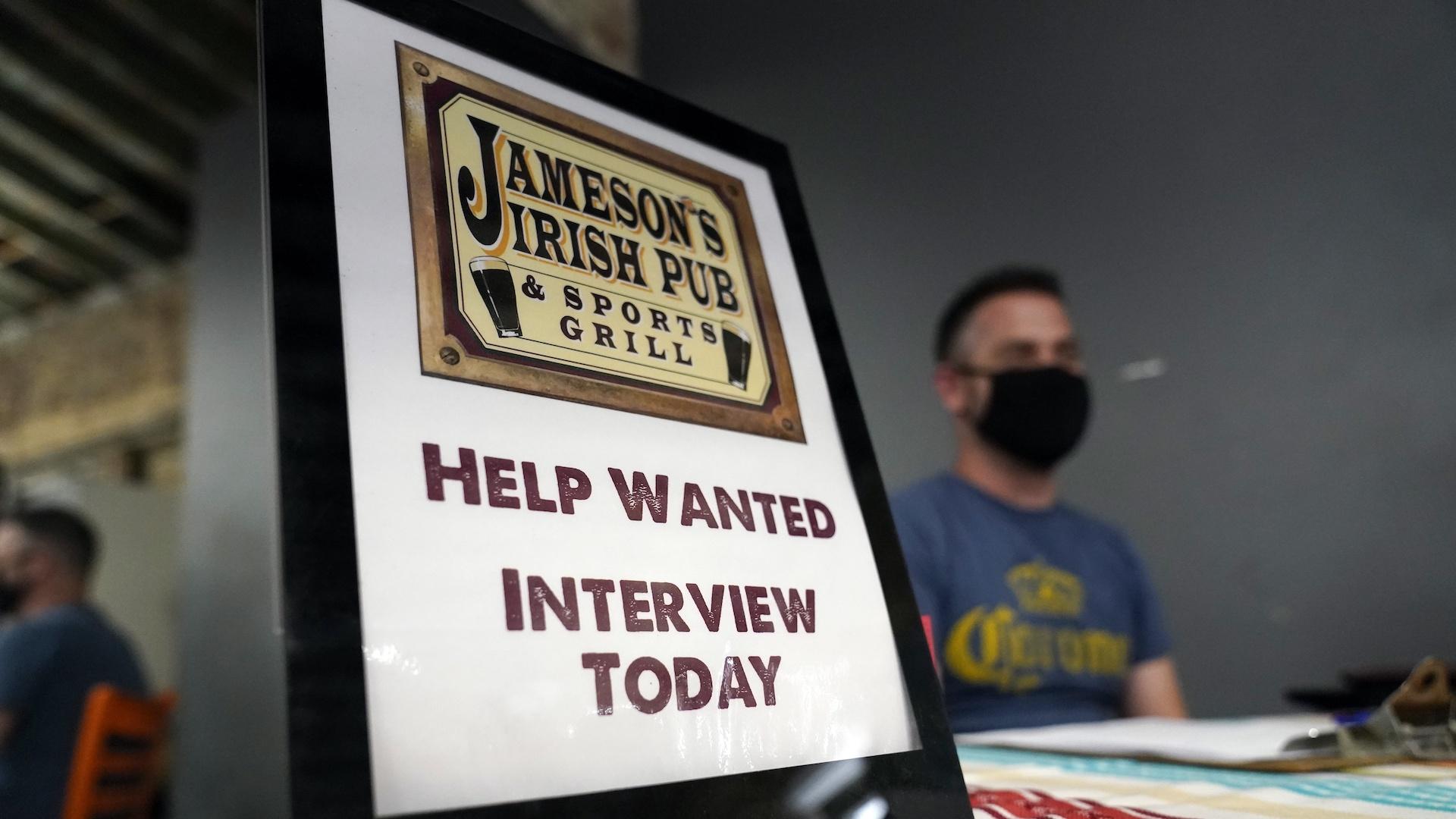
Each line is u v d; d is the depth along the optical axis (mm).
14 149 4500
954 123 1843
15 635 2016
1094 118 1678
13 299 6082
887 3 2010
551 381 399
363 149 391
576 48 2416
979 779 646
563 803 307
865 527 467
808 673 399
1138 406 1516
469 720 304
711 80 2322
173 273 5742
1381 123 1403
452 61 448
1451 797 457
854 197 1951
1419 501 1270
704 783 341
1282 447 1388
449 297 385
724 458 438
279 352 322
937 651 1516
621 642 354
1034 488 1552
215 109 4242
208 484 2938
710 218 520
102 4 3533
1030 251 1681
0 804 1876
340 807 264
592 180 476
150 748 1913
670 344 456
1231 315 1471
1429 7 1389
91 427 5879
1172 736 783
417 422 348
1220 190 1524
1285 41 1517
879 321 1834
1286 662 1324
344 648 287
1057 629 1466
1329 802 462
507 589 336
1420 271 1326
